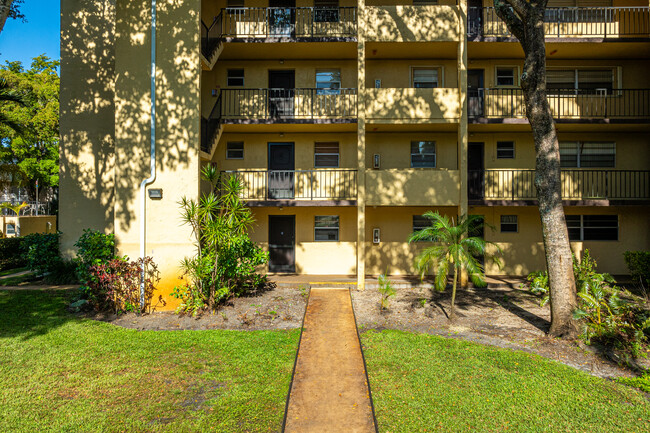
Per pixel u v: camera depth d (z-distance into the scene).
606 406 5.08
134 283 9.50
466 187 12.32
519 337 7.75
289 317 8.95
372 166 14.20
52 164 28.55
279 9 14.14
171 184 9.88
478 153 14.40
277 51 13.61
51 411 4.90
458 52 12.80
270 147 14.51
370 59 14.25
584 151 14.35
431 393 5.39
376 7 12.71
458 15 12.64
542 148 8.08
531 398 5.27
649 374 5.96
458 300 10.73
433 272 14.30
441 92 12.64
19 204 27.23
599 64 14.16
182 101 9.93
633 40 12.72
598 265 14.25
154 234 9.78
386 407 5.01
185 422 4.67
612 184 14.16
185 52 9.97
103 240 10.08
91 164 13.32
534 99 8.10
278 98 14.04
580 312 7.32
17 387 5.54
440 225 8.62
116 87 9.94
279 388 5.55
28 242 12.62
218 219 9.19
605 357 6.78
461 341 7.45
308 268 14.40
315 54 13.88
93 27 13.36
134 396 5.32
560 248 7.86
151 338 7.54
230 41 12.88
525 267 14.27
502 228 14.38
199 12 10.05
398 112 12.63
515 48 13.20
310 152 14.35
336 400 5.33
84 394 5.36
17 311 9.17
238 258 10.31
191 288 9.24
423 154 14.31
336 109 13.88
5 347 7.00
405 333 7.92
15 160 29.17
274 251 14.52
